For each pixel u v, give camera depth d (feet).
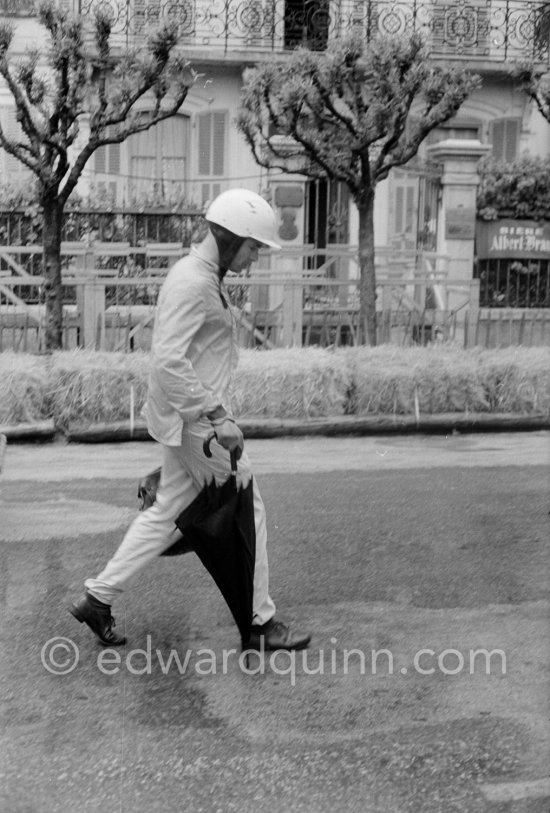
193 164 67.97
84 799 12.55
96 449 32.73
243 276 47.98
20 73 41.29
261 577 16.80
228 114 67.82
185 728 14.32
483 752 13.70
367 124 44.68
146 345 46.29
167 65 42.24
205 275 15.88
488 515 25.20
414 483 28.50
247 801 12.52
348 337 48.37
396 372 36.55
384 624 18.07
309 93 44.70
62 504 25.58
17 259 51.26
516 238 57.52
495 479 29.12
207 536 16.03
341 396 36.35
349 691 15.47
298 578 20.36
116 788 12.78
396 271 54.34
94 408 34.12
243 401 35.55
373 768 13.29
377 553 22.02
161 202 58.39
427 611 18.72
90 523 23.90
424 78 44.60
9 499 26.02
